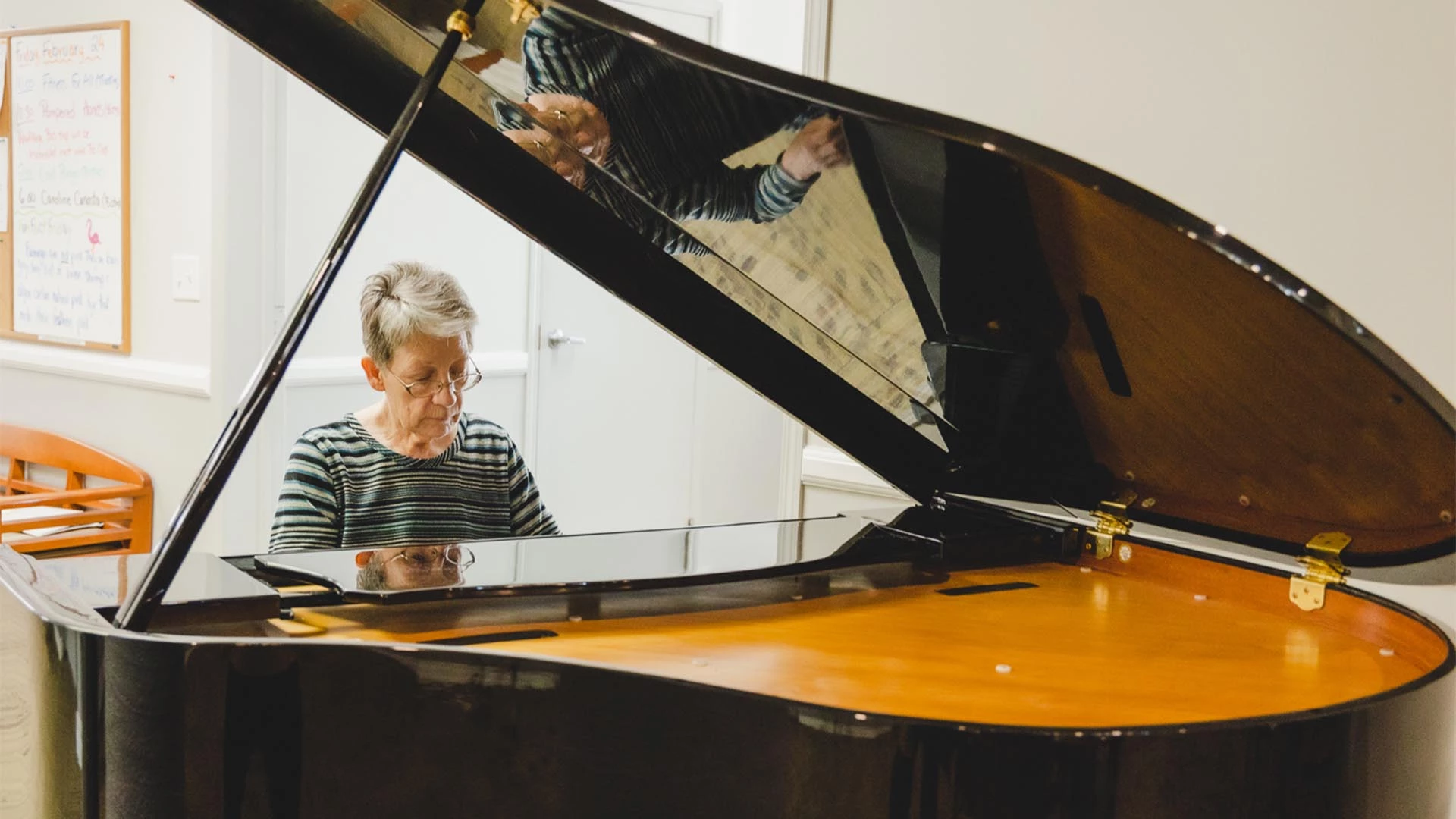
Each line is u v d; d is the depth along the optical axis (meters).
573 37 1.33
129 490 3.88
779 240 1.66
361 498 2.20
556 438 4.66
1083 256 1.41
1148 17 2.54
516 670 1.20
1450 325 2.19
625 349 4.80
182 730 1.14
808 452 3.17
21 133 4.32
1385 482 1.53
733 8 4.88
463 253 4.25
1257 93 2.40
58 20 4.21
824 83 1.24
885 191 1.40
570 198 1.83
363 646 1.18
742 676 1.41
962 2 2.82
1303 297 1.23
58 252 4.25
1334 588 1.72
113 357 4.11
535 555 1.80
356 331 3.93
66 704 1.17
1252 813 1.20
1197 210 2.50
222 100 3.57
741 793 1.21
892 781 1.17
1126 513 2.03
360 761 1.19
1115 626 1.72
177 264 3.88
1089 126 2.65
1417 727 1.31
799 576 1.92
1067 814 1.16
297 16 1.61
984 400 1.91
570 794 1.22
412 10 1.46
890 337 1.82
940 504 2.25
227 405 3.69
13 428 4.33
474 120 1.72
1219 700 1.39
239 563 1.62
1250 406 1.56
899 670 1.47
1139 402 1.72
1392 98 2.23
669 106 1.40
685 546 1.92
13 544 3.59
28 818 1.24
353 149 3.89
